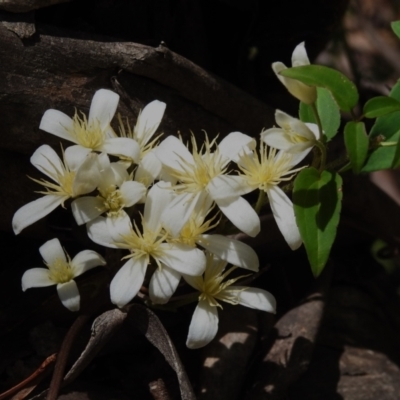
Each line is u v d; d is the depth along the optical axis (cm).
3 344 74
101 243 68
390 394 77
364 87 95
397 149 67
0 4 70
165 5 78
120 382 74
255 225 67
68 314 74
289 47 84
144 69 73
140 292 71
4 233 76
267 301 69
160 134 72
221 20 83
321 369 78
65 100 72
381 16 133
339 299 83
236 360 75
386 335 82
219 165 68
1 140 71
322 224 67
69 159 68
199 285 69
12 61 70
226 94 75
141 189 68
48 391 70
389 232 85
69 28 75
